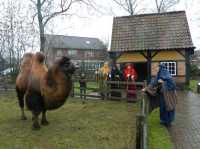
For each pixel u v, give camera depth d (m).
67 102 8.34
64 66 3.94
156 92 5.14
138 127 2.98
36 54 4.87
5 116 6.00
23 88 4.88
